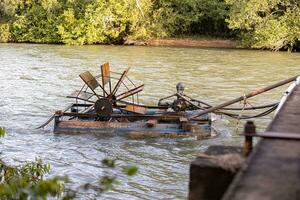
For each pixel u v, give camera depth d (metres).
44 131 15.09
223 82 24.80
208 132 14.42
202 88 23.08
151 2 48.19
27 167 7.55
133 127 14.68
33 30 49.03
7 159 12.17
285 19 42.22
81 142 13.98
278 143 4.12
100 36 47.66
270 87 13.30
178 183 10.94
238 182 3.29
